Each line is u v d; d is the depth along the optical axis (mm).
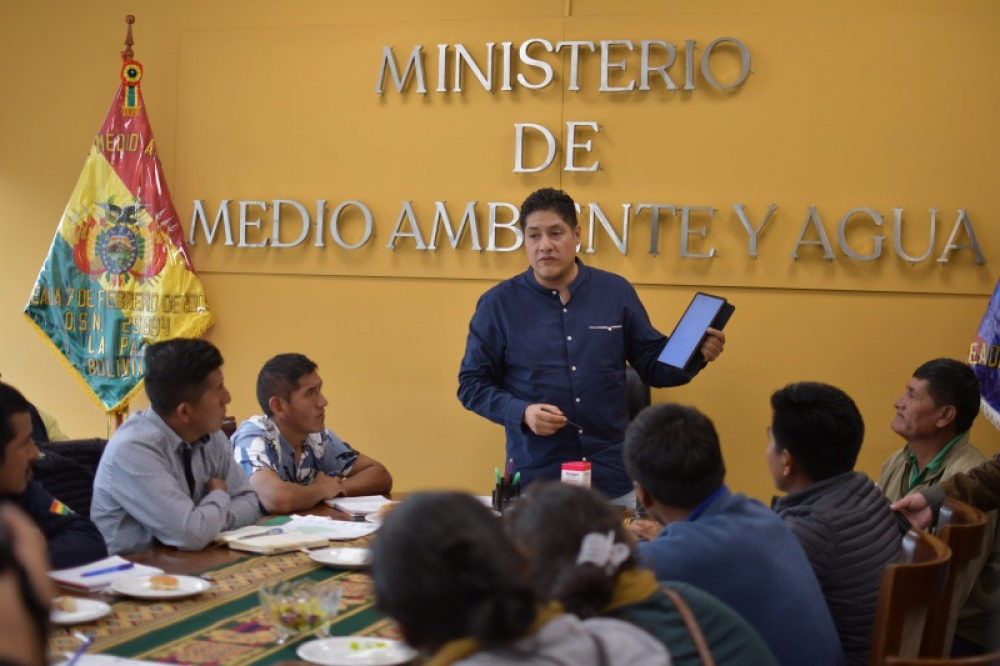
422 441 4883
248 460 3408
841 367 4496
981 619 3113
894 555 2371
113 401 5160
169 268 5109
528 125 4715
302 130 5004
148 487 2785
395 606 1183
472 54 4797
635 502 3580
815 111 4492
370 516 3221
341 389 4969
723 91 4562
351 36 4938
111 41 5266
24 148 5363
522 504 1562
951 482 3010
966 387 3275
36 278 5348
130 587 2250
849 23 4457
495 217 4766
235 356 5094
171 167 5172
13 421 2342
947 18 4387
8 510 1013
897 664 1459
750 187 4547
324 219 4969
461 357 4840
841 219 4461
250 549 2730
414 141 4875
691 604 1616
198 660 1836
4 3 5379
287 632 1952
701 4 4574
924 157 4414
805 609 1933
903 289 4445
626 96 4652
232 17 5094
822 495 2367
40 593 979
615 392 3588
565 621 1266
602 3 4668
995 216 4371
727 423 4582
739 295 4574
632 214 4641
